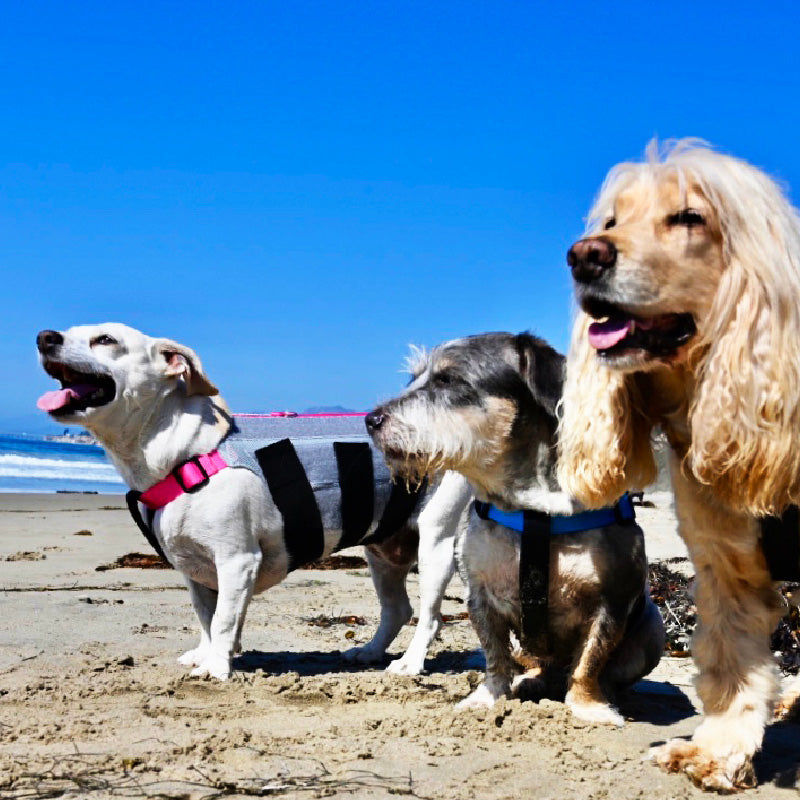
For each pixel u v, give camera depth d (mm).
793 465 933
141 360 1437
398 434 1233
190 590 1518
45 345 1393
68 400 1410
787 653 1512
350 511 1515
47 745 1080
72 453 12641
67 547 2998
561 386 1197
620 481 1079
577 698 1243
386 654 1678
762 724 1030
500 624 1288
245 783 966
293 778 985
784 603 1094
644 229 955
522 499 1226
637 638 1329
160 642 1643
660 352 978
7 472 8711
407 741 1117
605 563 1214
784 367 922
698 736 1050
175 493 1438
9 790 940
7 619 1792
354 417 1694
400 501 1555
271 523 1483
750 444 923
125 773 990
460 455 1225
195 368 1473
